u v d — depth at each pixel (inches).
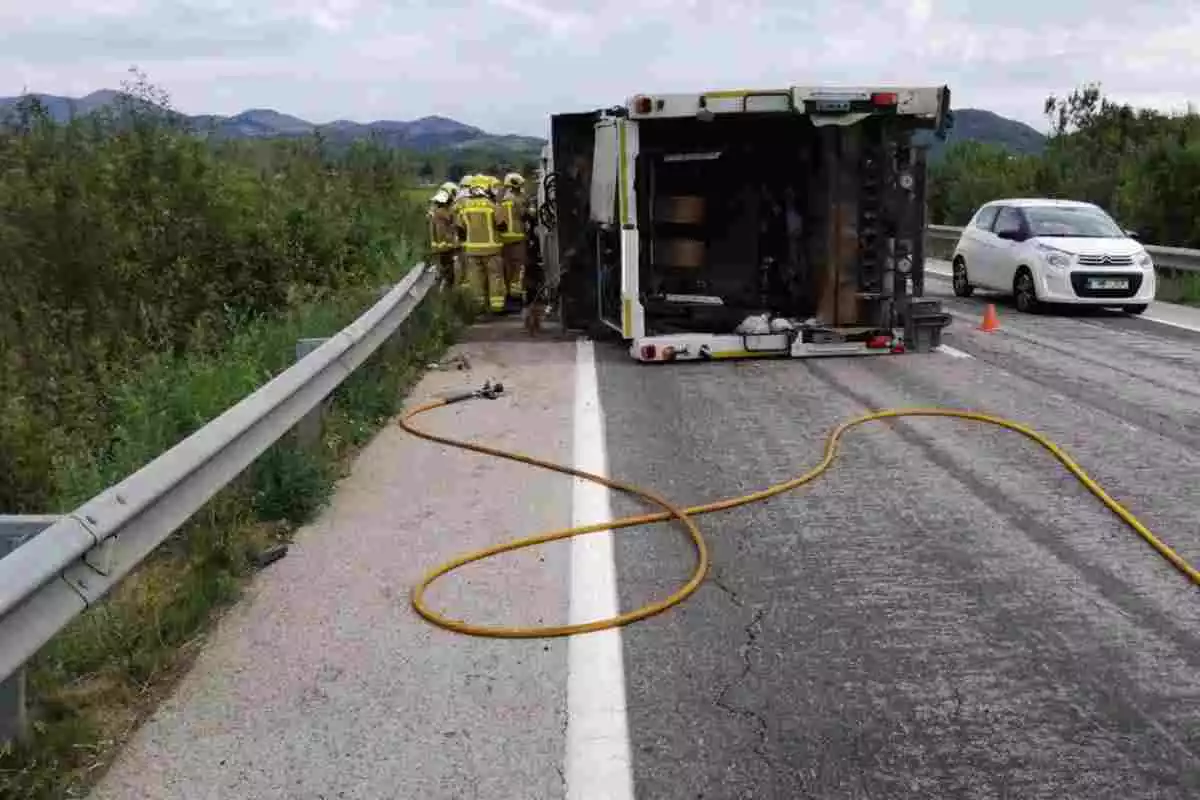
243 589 217.2
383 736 161.8
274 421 258.7
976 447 320.5
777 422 355.6
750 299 532.4
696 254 532.1
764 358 478.6
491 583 219.6
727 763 152.7
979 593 211.8
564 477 294.4
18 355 346.3
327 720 166.4
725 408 377.4
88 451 295.9
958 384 415.5
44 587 150.6
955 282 763.4
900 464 303.0
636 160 461.7
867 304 492.4
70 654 177.9
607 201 486.3
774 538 244.5
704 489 281.9
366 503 272.7
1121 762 152.3
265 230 519.8
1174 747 156.1
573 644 191.2
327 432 323.0
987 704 168.9
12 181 422.9
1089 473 291.1
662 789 146.9
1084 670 179.5
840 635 193.6
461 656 187.2
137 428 296.4
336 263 586.6
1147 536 239.8
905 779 148.6
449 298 603.2
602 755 155.2
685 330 519.2
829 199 481.1
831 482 286.8
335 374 319.9
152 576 218.5
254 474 261.6
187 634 195.2
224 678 180.2
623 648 189.3
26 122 474.0
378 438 338.6
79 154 466.6
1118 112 1250.6
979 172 1280.8
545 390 412.5
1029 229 681.0
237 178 539.2
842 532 247.9
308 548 240.8
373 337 381.1
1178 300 727.1
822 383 420.5
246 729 164.1
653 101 450.9
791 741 158.4
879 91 453.7
